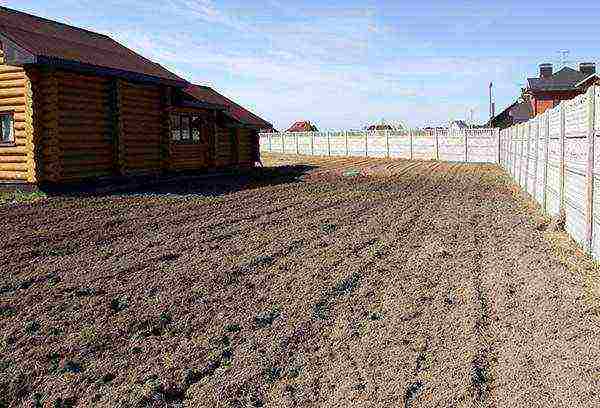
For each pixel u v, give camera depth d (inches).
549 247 301.7
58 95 490.3
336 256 279.9
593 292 216.1
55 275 234.2
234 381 144.4
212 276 238.8
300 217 406.3
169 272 243.3
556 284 227.8
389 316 191.3
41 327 178.2
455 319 187.3
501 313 193.0
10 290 213.5
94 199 457.4
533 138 522.3
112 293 212.8
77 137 514.3
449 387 139.2
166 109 645.3
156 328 179.5
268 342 169.2
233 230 344.8
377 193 589.0
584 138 288.0
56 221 351.6
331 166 1090.1
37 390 139.0
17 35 467.5
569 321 184.1
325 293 217.5
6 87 488.4
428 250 295.0
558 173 370.6
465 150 1330.0
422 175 874.8
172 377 146.3
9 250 272.5
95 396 136.3
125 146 579.2
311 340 170.7
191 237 318.7
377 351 161.9
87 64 494.6
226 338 172.4
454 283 230.5
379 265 261.9
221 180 700.7
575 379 142.4
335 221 390.9
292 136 1784.0
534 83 1707.7
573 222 325.1
